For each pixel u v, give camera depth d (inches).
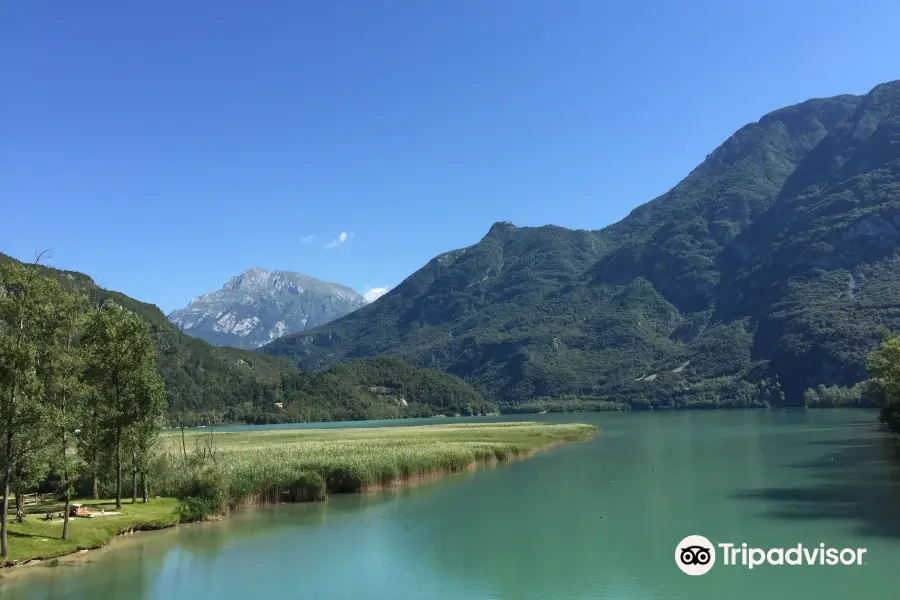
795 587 943.0
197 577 1049.5
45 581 1027.9
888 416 3299.7
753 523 1322.6
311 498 1707.7
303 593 975.0
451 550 1198.3
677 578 1003.9
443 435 3565.5
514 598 938.7
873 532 1216.2
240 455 2082.9
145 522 1366.9
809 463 2231.8
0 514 1099.3
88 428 1402.6
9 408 1002.7
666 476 2031.3
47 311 1214.9
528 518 1453.0
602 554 1141.7
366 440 3100.4
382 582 1020.5
